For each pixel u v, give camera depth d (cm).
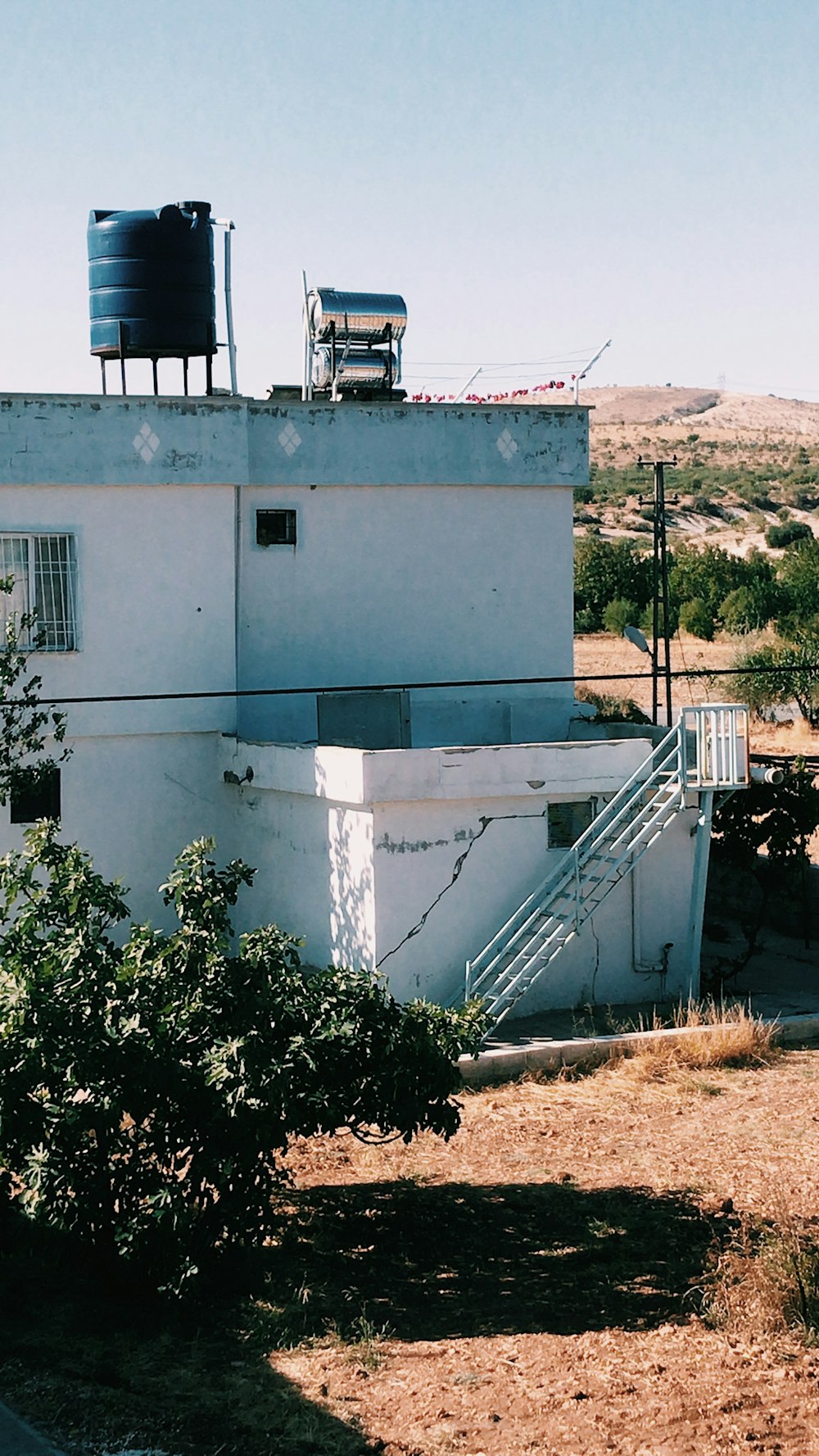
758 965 2361
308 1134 1237
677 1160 1524
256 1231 1208
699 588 7712
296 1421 977
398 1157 1561
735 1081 1812
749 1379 1030
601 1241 1314
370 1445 949
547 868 2066
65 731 1998
